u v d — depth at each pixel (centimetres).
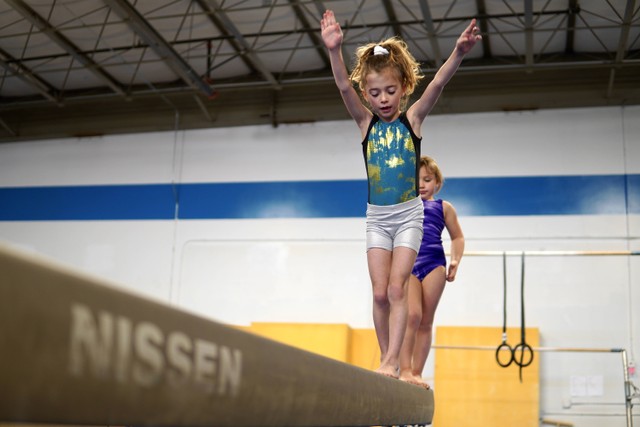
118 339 84
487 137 917
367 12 819
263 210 962
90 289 80
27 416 74
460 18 787
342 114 956
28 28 861
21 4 773
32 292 72
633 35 850
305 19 841
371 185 300
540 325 841
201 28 862
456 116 930
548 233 876
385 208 296
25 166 1051
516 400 797
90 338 79
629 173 875
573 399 809
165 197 994
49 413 76
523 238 873
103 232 1003
